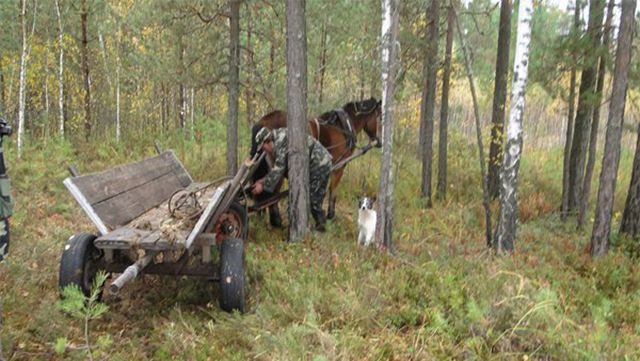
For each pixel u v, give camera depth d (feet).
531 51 33.58
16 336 13.46
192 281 18.70
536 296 16.44
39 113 74.28
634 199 30.17
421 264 22.33
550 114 78.59
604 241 26.71
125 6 62.44
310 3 42.91
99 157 45.62
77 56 69.05
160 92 80.02
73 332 14.52
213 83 39.96
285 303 17.02
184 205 17.83
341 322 15.90
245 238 22.81
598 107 35.14
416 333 15.47
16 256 19.29
